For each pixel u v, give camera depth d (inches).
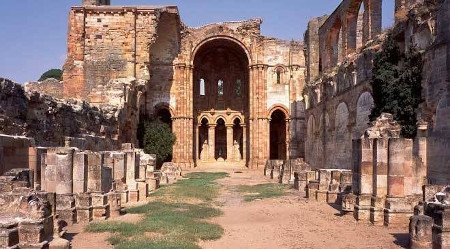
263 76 2556.6
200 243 568.7
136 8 2087.8
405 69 1074.7
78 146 1158.3
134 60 2073.1
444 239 473.7
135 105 2069.4
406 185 692.7
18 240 419.5
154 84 2508.6
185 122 2498.8
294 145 2514.8
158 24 2196.1
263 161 2509.8
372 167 732.0
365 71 1374.3
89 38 2071.9
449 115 892.6
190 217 757.9
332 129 1766.7
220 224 711.7
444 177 898.7
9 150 743.1
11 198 465.7
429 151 971.3
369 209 725.9
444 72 919.0
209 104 2778.1
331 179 1023.0
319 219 758.5
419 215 527.8
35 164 780.0
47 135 1029.8
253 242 576.1
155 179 1290.6
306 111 2299.5
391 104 1069.8
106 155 1002.1
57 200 682.2
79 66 2057.1
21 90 912.9
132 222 699.4
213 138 2763.3
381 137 724.7
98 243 552.1
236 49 2667.3
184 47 2524.6
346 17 1828.2
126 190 979.9
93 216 722.2
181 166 2472.9
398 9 1310.3
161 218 727.1
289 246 552.1
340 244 561.3
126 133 1893.5
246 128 2731.3
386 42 1163.9
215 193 1188.5
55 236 509.0
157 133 2197.3
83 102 1306.6
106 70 2062.0
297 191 1235.2
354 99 1486.2
